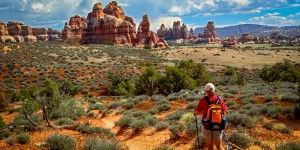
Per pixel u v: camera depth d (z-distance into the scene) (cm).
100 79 7012
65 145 1280
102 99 4291
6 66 7338
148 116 1944
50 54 9375
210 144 799
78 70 7662
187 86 4078
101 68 8075
